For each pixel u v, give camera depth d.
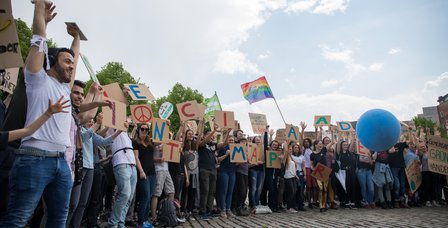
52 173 3.04
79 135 3.90
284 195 11.08
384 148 8.88
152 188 6.96
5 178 3.46
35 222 4.49
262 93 13.02
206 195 8.54
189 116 8.76
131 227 7.38
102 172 6.91
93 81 5.11
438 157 11.23
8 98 4.68
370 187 11.18
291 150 10.72
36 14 3.13
